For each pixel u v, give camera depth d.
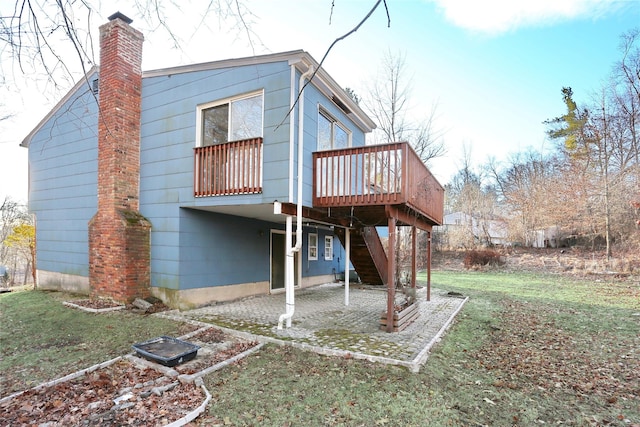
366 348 5.00
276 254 10.63
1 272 19.53
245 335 5.66
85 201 9.21
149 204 8.10
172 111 7.93
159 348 4.74
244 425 3.10
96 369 4.31
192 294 7.70
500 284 13.60
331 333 5.79
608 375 4.57
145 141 8.31
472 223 27.73
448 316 7.47
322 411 3.35
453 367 4.64
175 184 7.72
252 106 7.00
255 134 6.89
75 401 3.44
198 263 7.88
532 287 12.70
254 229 9.64
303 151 6.79
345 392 3.73
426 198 8.02
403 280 12.71
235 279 8.89
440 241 26.34
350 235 9.75
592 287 12.51
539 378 4.44
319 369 4.33
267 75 6.73
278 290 10.56
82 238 9.32
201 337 5.60
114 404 3.37
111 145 7.86
